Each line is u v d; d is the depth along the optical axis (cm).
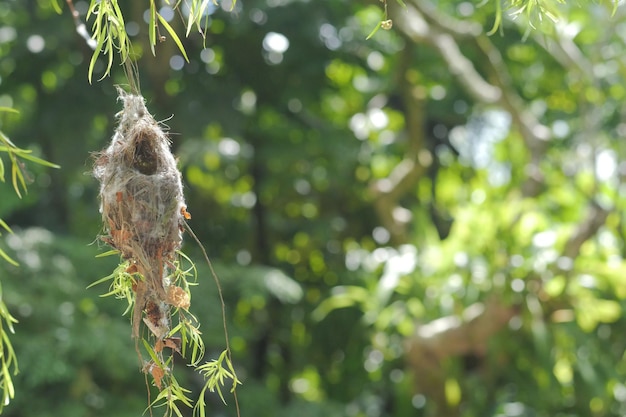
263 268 1062
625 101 1104
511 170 1158
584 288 963
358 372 1162
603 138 1136
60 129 1047
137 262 244
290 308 1205
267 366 1218
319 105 1254
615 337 1026
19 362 843
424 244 1071
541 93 1388
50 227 1143
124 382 923
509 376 1034
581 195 1067
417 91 1172
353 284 1208
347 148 1203
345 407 1053
